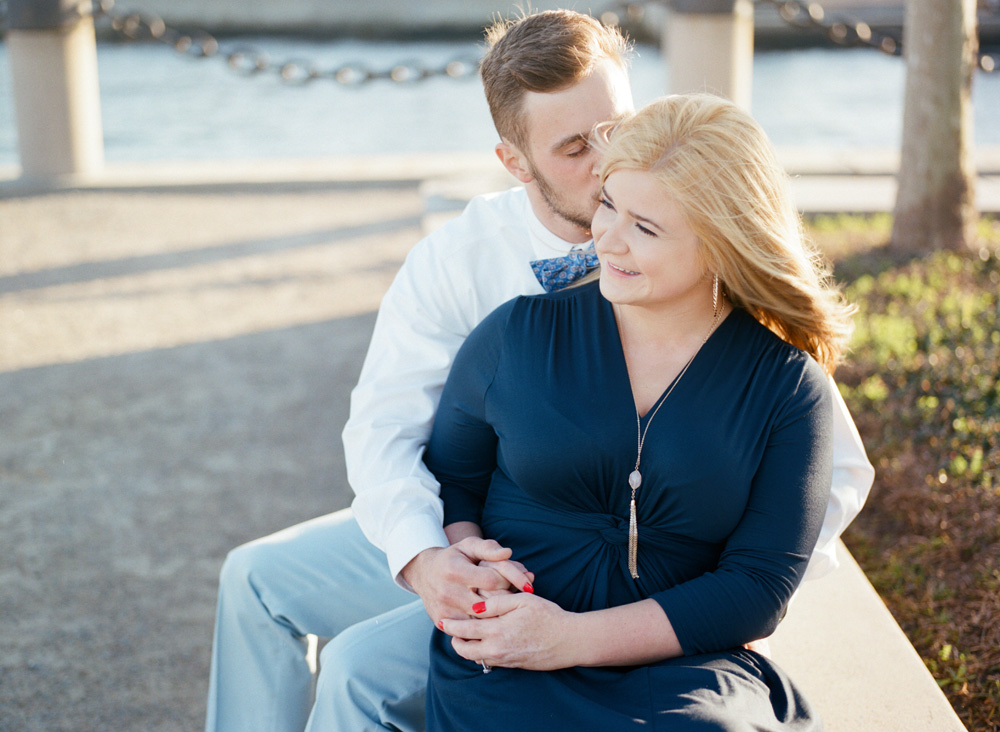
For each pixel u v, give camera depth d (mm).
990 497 3064
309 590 2094
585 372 1695
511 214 2117
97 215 7895
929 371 3900
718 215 1571
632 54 2070
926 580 2830
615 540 1695
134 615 3078
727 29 7219
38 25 8250
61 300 6016
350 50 21922
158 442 4262
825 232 6457
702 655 1614
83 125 8656
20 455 4117
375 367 2131
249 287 6301
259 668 2100
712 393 1645
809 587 2494
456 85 16750
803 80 16594
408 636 1885
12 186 8430
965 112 5836
